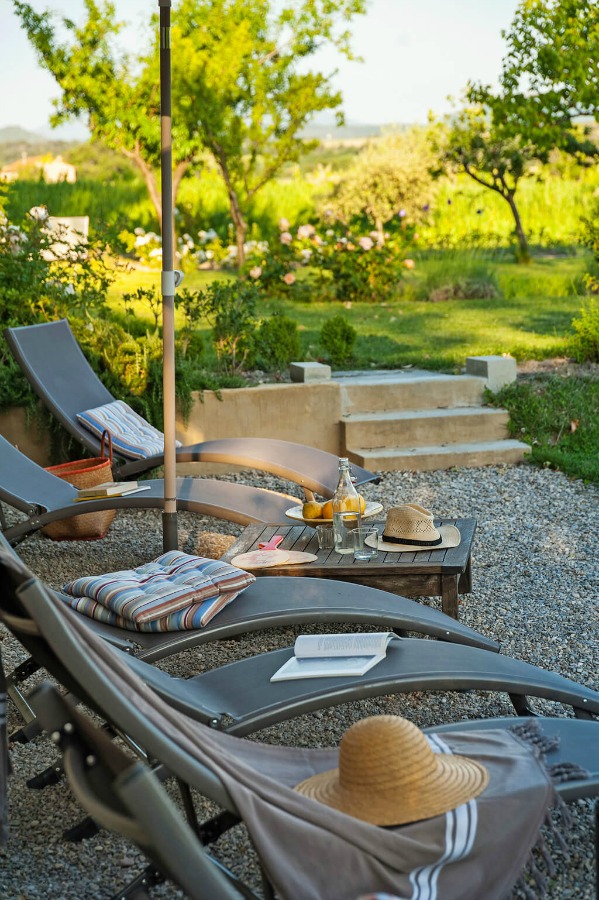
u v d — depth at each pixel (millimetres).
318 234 14852
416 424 8188
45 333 6957
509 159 17547
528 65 14141
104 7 16516
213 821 2385
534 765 2330
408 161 20156
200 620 3447
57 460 7555
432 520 4410
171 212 4957
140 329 9156
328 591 3762
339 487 4418
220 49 16219
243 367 9484
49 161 30688
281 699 2857
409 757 2160
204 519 6770
